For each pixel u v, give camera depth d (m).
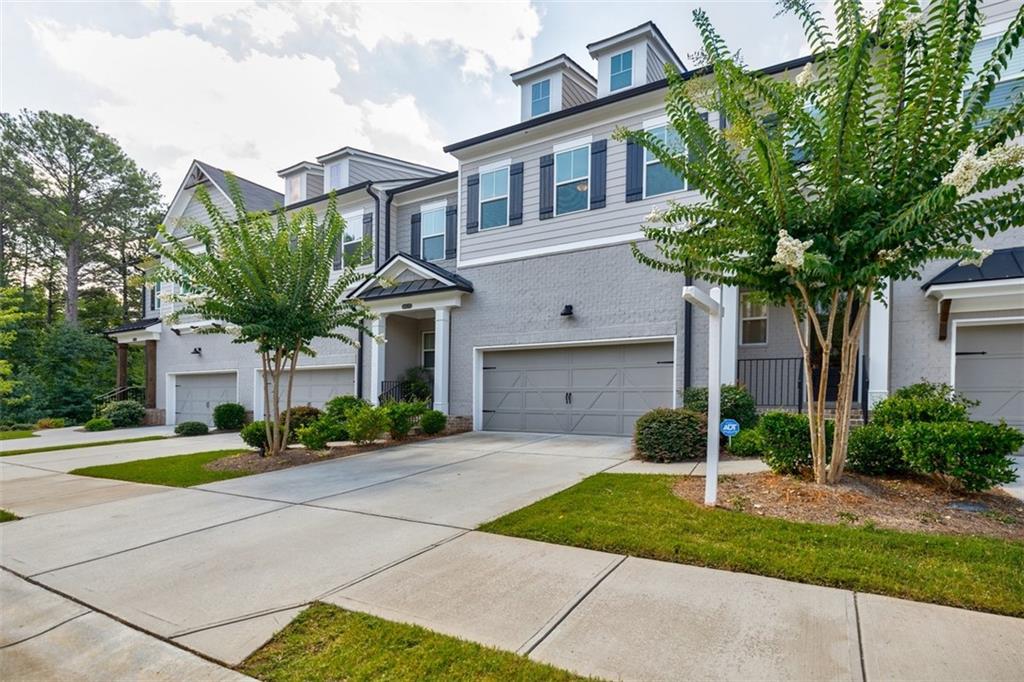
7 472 8.54
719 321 5.01
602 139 10.70
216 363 17.17
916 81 4.27
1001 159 3.21
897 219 4.01
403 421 10.48
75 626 3.15
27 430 17.81
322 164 17.03
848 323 4.98
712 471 4.86
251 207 17.53
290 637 2.89
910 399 6.36
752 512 4.58
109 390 22.58
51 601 3.48
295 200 17.77
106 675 2.66
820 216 4.48
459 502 5.53
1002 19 7.59
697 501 4.99
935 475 5.04
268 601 3.31
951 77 4.02
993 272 7.02
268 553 4.18
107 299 31.69
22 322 22.23
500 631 2.82
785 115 4.74
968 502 4.71
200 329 8.21
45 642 3.01
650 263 5.55
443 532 4.54
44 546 4.54
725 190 4.88
